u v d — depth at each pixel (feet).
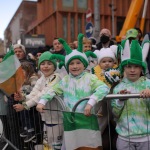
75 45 21.95
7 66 11.10
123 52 9.68
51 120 10.87
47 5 146.51
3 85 11.19
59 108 10.54
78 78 10.18
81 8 131.13
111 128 10.43
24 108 11.57
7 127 14.79
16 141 14.14
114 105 9.42
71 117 9.44
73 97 10.05
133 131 9.24
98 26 30.78
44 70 12.26
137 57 9.38
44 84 12.25
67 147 9.51
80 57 10.08
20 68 11.23
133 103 9.28
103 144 10.32
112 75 11.48
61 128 10.72
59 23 129.29
